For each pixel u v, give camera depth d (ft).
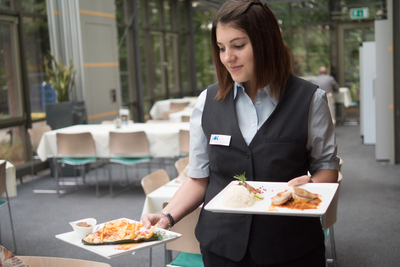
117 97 23.79
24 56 19.10
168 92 33.71
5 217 13.67
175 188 8.76
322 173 3.74
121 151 15.47
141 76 29.76
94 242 3.61
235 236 3.80
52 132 16.40
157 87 32.53
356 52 33.53
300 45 34.81
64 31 20.53
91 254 10.40
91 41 21.48
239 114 3.87
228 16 3.47
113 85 23.45
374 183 15.93
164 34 33.30
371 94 23.16
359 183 16.05
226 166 3.86
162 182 9.28
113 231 3.78
